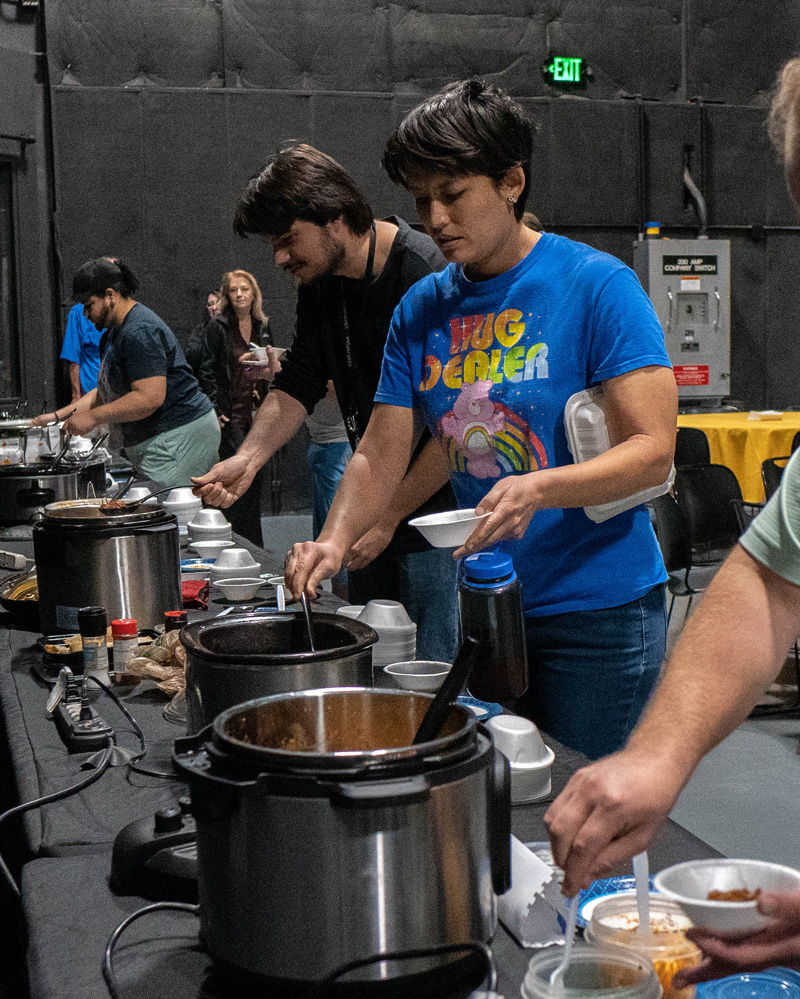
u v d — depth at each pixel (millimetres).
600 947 793
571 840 806
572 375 1572
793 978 846
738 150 8562
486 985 855
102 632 1776
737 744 3428
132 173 7418
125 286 4043
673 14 8352
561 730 1658
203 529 2994
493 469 1669
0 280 7172
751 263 8695
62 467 3143
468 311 1661
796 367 8883
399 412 1798
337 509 1799
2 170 7113
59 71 7242
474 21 7957
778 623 898
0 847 1502
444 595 2354
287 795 793
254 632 1355
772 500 925
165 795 1295
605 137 8273
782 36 8594
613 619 1608
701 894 790
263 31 7578
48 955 934
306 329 2465
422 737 912
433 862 815
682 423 5777
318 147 7719
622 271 1556
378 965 806
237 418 6020
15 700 1708
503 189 1537
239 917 827
